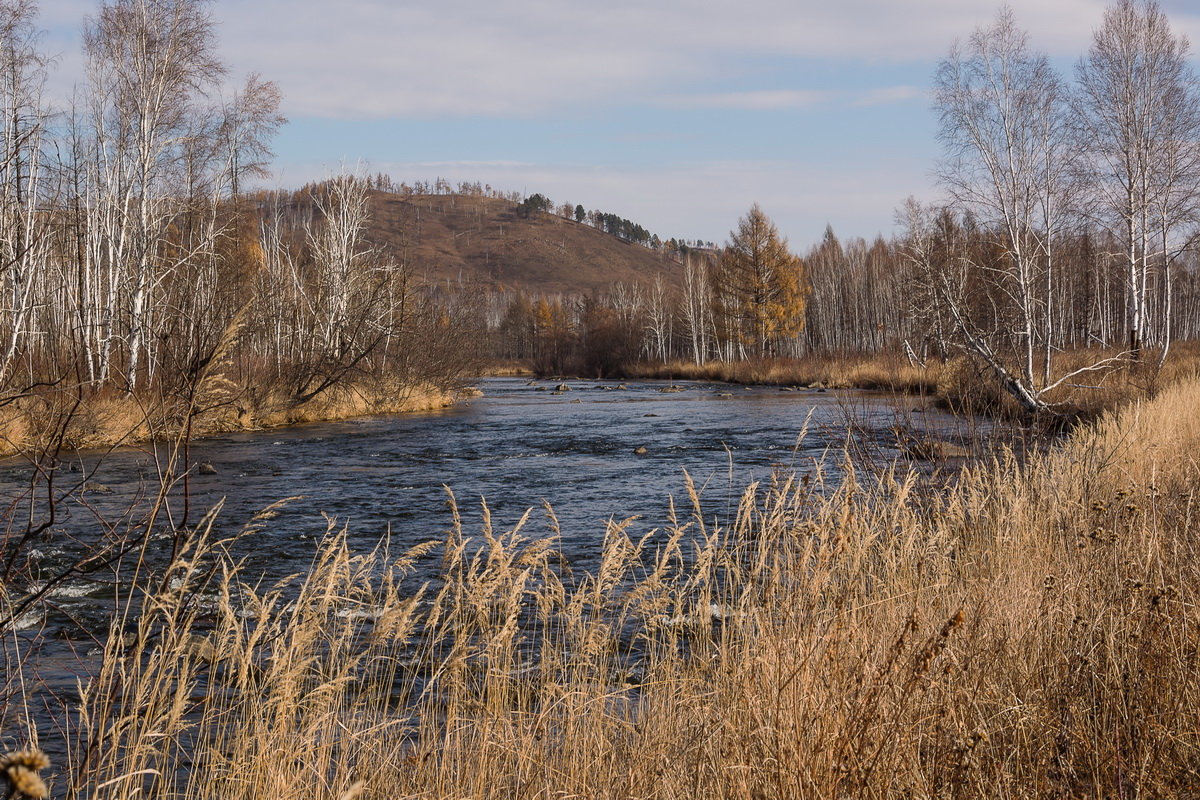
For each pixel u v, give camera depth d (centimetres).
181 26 2623
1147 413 1336
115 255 2642
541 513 1380
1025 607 519
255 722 456
